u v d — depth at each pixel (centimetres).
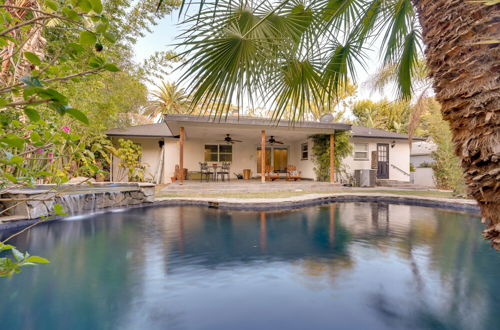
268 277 306
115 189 717
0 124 111
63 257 362
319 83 324
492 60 130
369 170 1275
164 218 615
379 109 2173
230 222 581
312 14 280
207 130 1093
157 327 213
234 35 226
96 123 710
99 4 75
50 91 70
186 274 312
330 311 236
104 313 231
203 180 1298
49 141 114
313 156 1341
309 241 446
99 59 84
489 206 132
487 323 220
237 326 214
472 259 362
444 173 1085
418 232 505
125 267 331
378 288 279
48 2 74
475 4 135
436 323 221
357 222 591
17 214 498
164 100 2152
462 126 143
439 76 156
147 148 1312
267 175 1278
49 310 235
